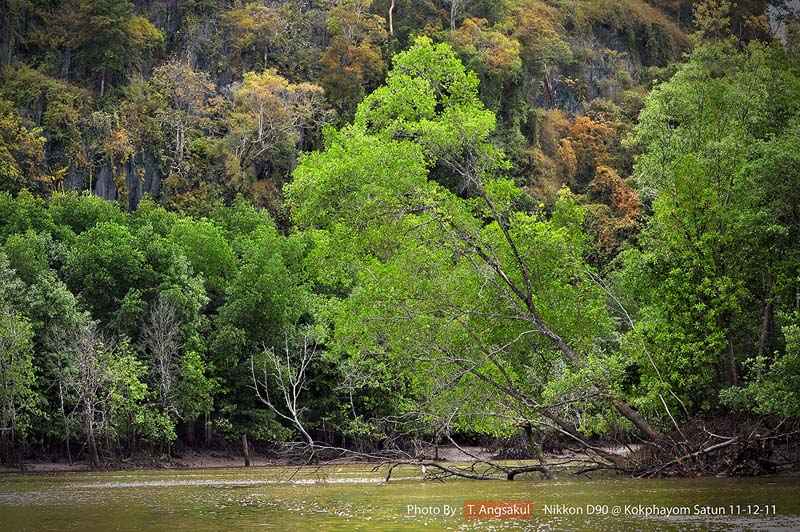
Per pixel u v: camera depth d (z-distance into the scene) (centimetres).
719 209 3606
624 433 3744
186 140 10350
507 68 11962
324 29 12888
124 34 10981
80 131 9869
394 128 3600
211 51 12031
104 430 5450
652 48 16275
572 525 1952
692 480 2986
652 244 3975
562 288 3653
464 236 3412
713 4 10394
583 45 15188
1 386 5056
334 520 2112
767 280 3725
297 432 6394
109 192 9619
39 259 6106
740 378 3772
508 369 3531
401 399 5291
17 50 10944
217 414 6347
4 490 3378
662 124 4312
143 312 6022
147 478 4206
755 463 3098
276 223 9888
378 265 3384
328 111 11050
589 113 13762
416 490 2938
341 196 3472
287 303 6412
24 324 5222
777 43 4559
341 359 5919
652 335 3575
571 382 3181
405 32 13025
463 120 3434
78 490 3341
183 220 7481
